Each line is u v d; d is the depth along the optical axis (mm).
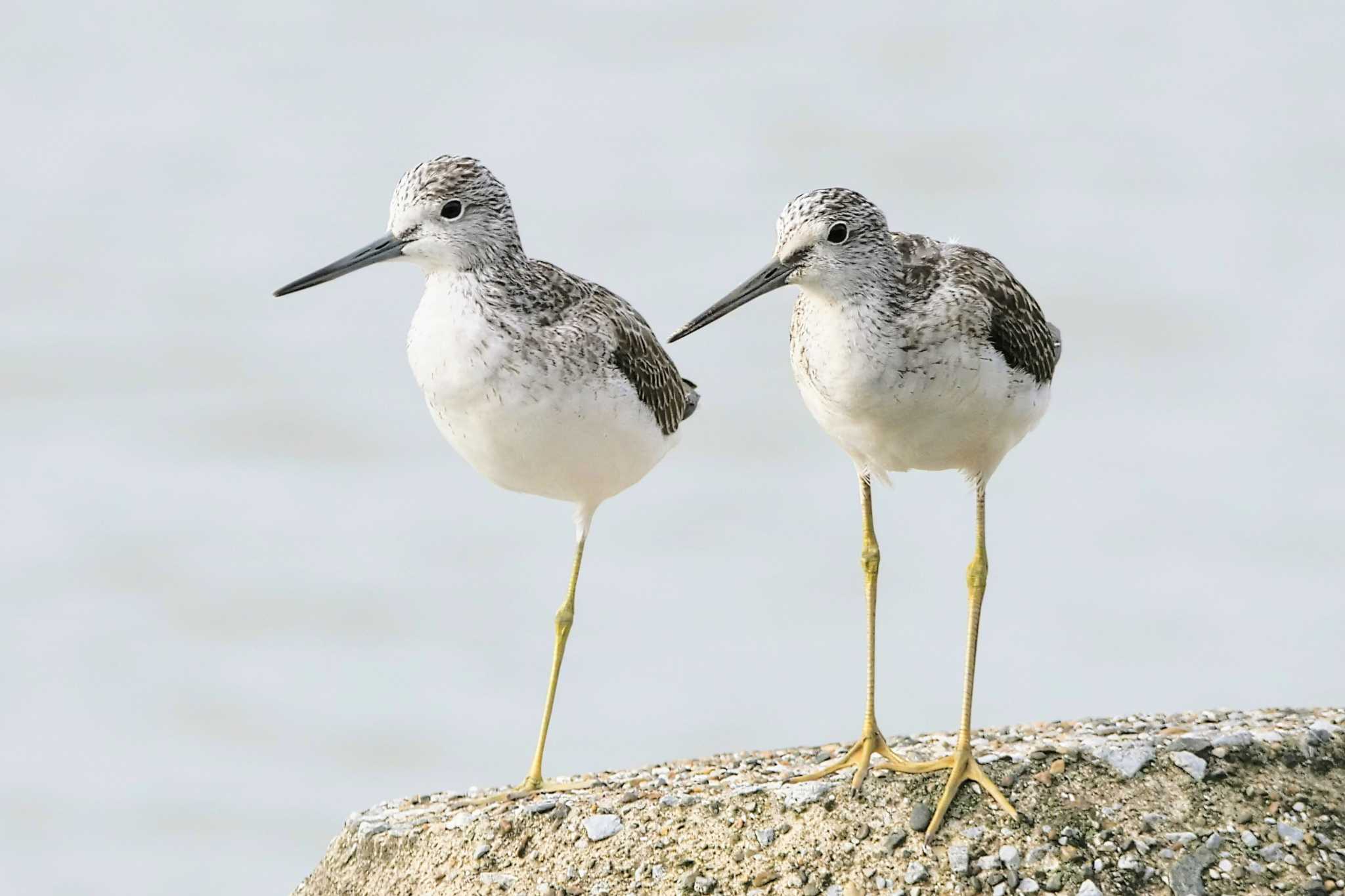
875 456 13648
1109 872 12031
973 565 13602
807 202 13016
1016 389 13297
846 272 12938
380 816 14203
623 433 14547
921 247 13758
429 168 14133
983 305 13047
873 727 13391
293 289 14125
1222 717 14148
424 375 14289
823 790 13000
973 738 14039
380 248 14203
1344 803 12531
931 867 12211
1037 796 12648
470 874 13039
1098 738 13523
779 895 12242
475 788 15141
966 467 13812
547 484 14797
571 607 15008
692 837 12836
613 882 12609
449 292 14180
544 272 14664
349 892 13594
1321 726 13273
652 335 15438
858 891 12148
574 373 14109
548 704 14859
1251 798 12539
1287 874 11969
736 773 13922
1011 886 12008
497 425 14180
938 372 12930
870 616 13719
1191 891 11875
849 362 12992
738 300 13164
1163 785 12648
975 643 13320
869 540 14008
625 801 13352
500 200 14242
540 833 13188
